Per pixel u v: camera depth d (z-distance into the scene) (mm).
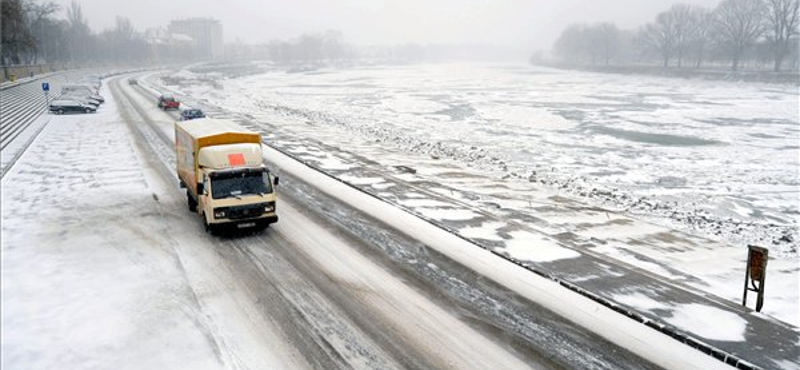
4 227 15711
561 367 8633
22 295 11156
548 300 11055
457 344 9320
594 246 14461
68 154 27016
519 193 21141
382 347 9188
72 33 133250
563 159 31203
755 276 10648
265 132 36281
